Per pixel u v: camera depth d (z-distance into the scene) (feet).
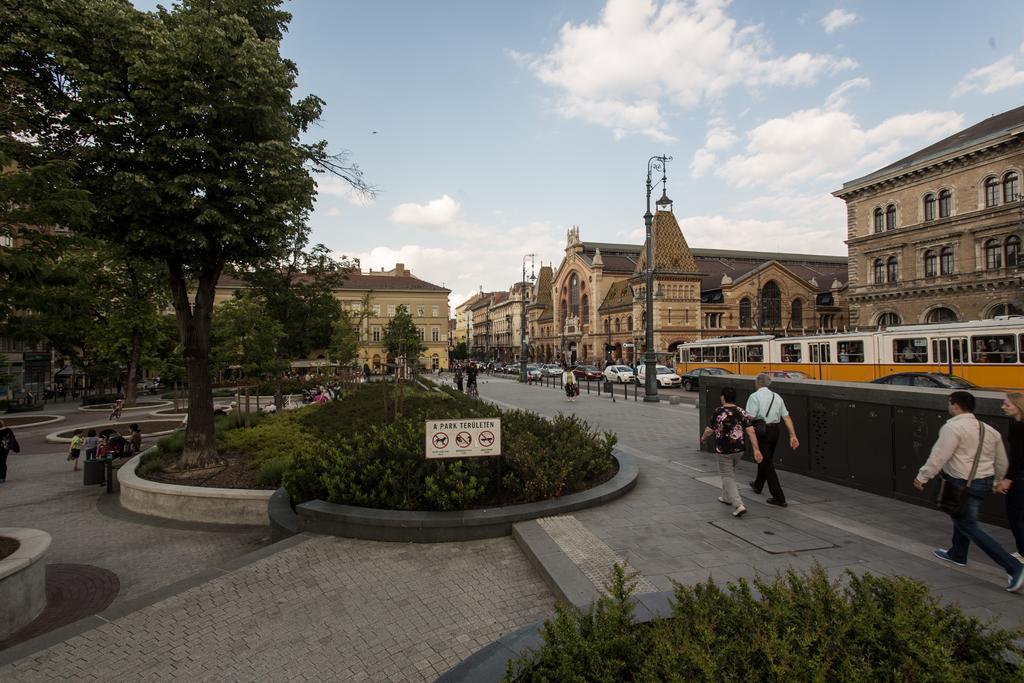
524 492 23.39
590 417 59.88
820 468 28.60
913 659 8.32
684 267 194.90
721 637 9.30
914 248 128.16
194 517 30.30
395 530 21.13
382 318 263.49
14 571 17.95
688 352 125.80
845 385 27.35
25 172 20.06
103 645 14.44
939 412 22.71
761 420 24.35
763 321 206.39
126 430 70.33
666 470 31.63
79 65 28.17
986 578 15.85
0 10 27.32
